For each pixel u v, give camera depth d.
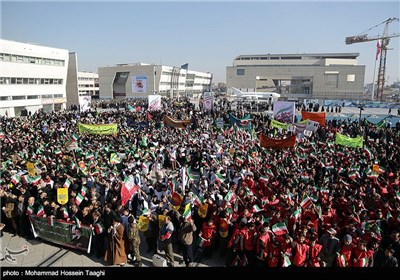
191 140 21.50
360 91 101.75
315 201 10.82
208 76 148.25
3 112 46.47
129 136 23.94
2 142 20.50
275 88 112.12
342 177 13.63
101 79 100.50
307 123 21.84
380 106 45.34
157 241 9.72
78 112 42.53
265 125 30.41
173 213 9.73
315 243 7.65
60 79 60.34
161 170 17.47
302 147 19.17
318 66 104.69
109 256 9.05
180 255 9.60
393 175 13.56
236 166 14.93
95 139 22.89
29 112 45.03
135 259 8.98
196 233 9.74
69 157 16.84
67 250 9.82
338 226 9.26
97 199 10.98
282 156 17.55
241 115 35.69
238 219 8.90
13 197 10.78
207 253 9.36
